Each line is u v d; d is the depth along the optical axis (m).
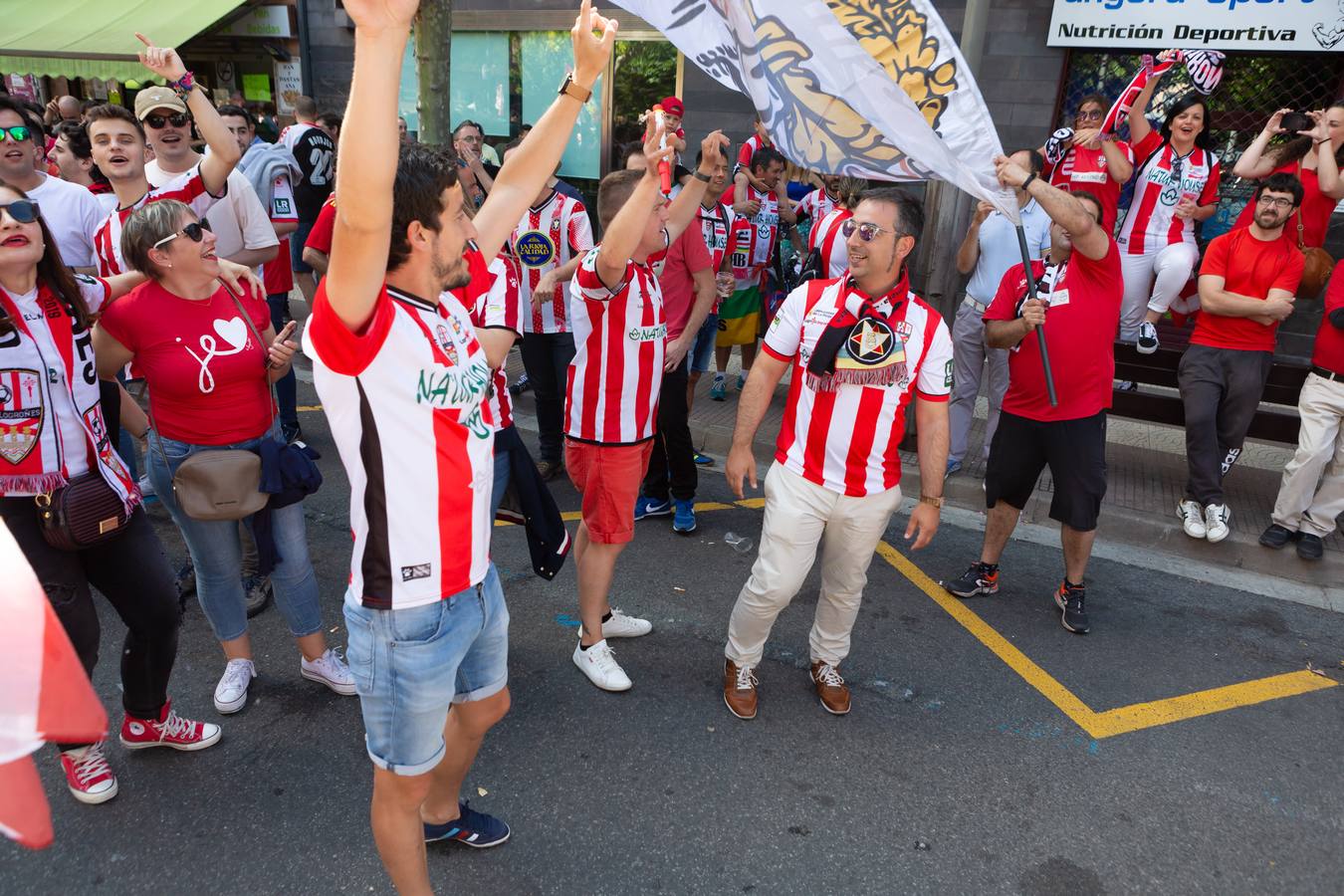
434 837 2.49
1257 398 4.64
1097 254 3.44
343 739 3.02
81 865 2.46
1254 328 4.54
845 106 3.11
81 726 0.76
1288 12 6.49
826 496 2.96
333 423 1.71
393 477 1.73
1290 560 4.57
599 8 9.45
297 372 7.46
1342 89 6.64
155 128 4.05
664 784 2.87
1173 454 6.04
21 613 0.77
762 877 2.52
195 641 3.57
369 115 1.33
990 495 4.07
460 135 6.50
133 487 2.59
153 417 2.89
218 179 4.03
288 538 3.06
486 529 1.93
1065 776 3.01
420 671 1.85
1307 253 4.70
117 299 2.77
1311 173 5.28
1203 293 4.54
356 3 1.27
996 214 5.19
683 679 3.47
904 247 2.75
